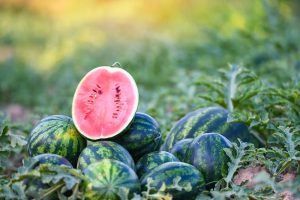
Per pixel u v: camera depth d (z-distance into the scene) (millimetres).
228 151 2516
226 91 3225
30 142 2561
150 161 2475
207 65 5148
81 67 6309
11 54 7613
